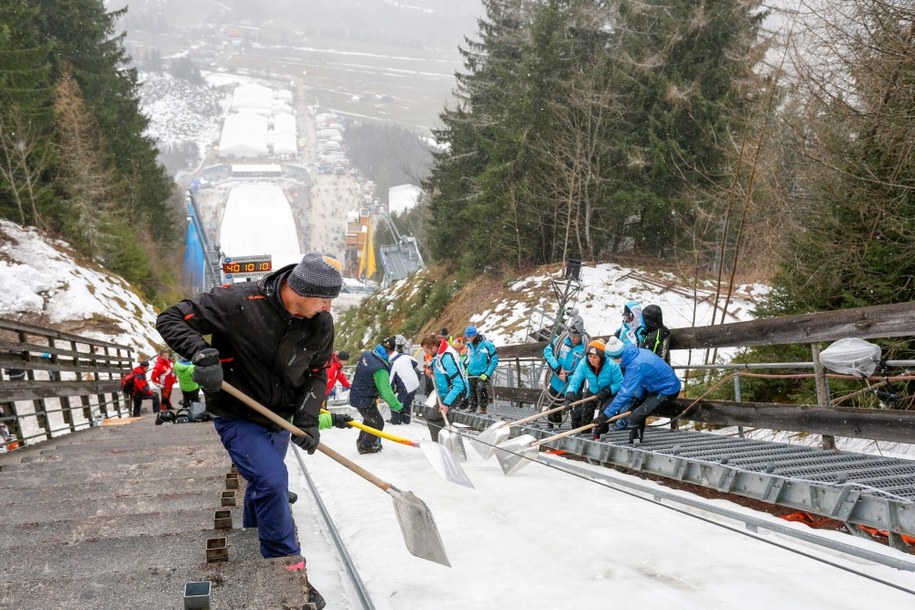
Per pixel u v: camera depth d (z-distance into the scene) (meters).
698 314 21.77
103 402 14.37
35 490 5.22
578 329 9.41
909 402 7.23
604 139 28.75
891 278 7.96
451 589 4.00
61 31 38.12
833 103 8.95
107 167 39.12
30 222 31.30
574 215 29.97
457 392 9.83
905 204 7.77
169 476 5.80
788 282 9.31
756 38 18.83
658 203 26.91
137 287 35.59
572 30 31.22
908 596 3.76
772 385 9.50
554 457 7.97
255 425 3.42
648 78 27.45
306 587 2.95
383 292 43.91
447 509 5.86
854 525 4.88
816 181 9.15
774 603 3.69
